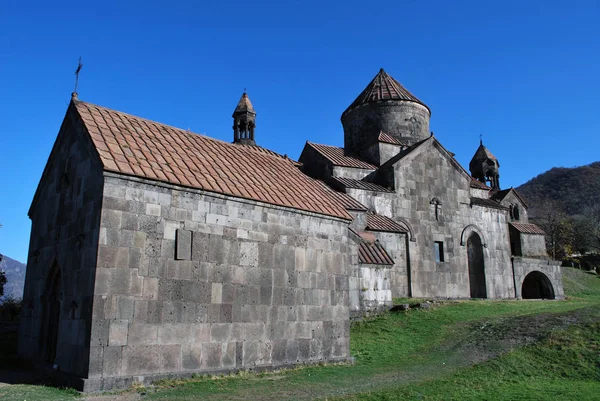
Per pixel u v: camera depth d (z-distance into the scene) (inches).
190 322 479.5
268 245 559.5
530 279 1469.0
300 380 483.5
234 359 506.9
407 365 568.4
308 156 1203.9
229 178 562.6
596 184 4938.5
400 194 1102.4
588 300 1337.4
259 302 539.5
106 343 423.5
